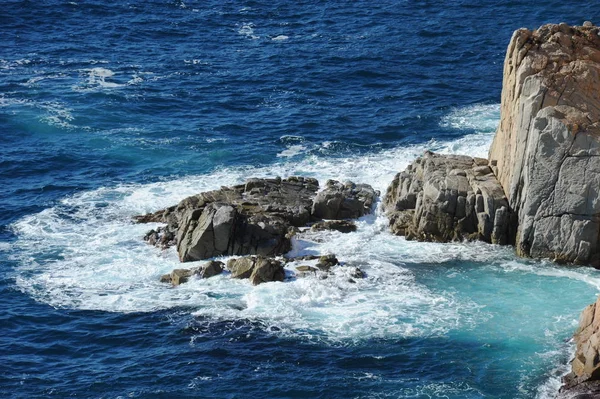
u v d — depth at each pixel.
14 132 115.00
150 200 98.94
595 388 66.81
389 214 92.62
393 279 82.62
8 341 75.12
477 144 109.94
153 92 127.94
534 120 84.44
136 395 68.31
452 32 147.88
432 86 128.88
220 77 133.62
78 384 69.69
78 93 126.69
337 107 123.06
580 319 73.44
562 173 83.94
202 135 114.94
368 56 139.50
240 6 165.50
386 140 112.81
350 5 163.62
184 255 86.25
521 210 86.56
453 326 75.69
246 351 73.12
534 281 82.12
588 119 84.69
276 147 111.31
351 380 69.50
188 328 76.25
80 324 77.38
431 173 93.00
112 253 88.31
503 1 159.25
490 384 68.69
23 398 68.12
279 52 143.00
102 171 105.81
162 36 151.25
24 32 150.00
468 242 88.56
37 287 82.94
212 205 89.12
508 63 92.25
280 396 68.00
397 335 74.62
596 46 91.38
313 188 98.19
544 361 71.00
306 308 78.38
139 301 80.44
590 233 83.94
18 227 93.31
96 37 149.38
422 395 67.69
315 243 88.56
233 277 82.75
